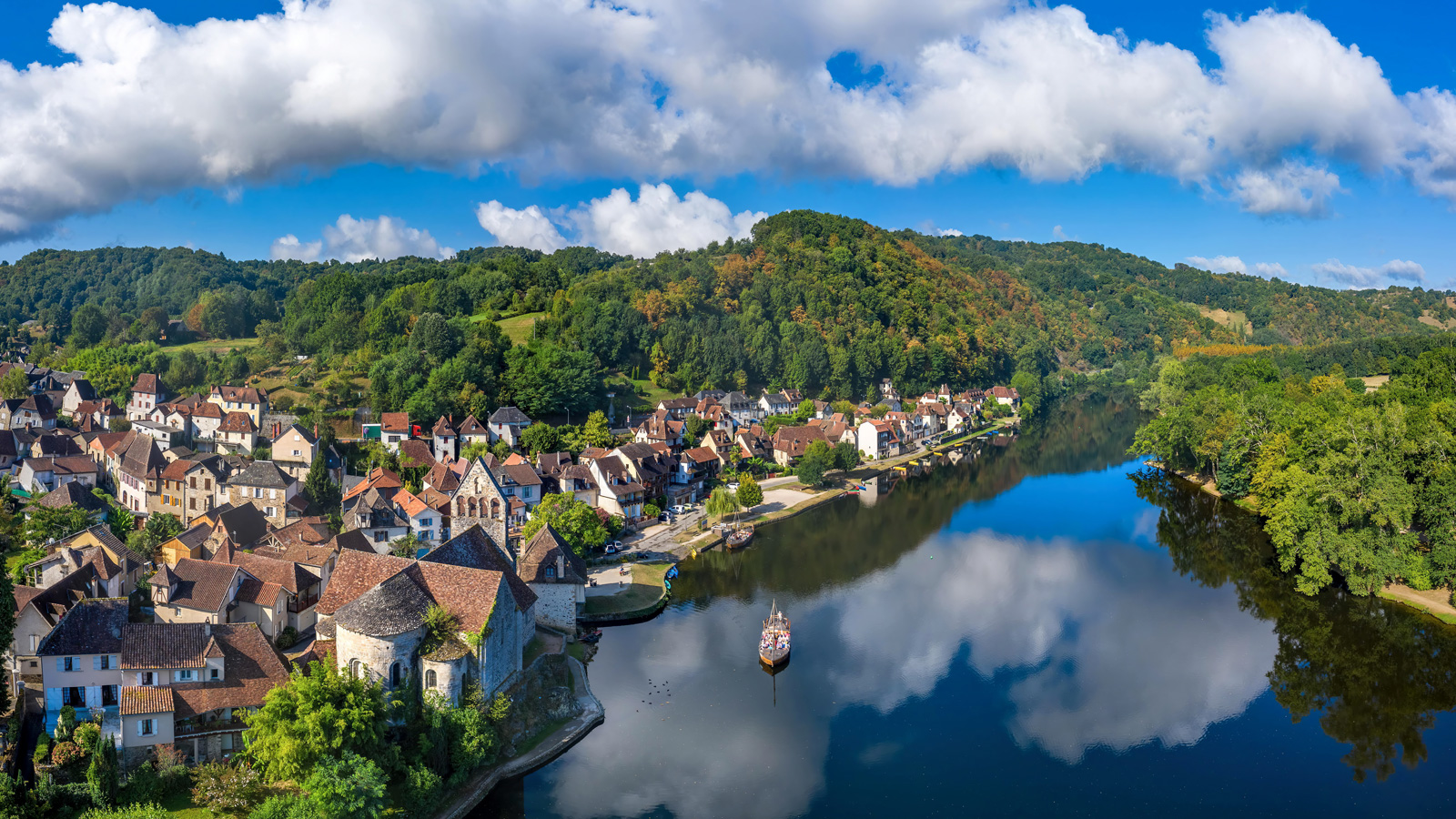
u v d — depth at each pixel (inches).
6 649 2736.2
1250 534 5393.7
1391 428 4414.4
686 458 6653.5
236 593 3361.2
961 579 4640.8
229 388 7086.6
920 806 2610.7
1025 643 3782.0
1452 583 4074.8
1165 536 5418.3
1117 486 6998.0
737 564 4906.5
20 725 2687.0
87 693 2694.4
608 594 4197.8
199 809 2330.2
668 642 3772.1
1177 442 6993.1
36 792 2235.5
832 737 3004.4
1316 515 4247.0
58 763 2400.3
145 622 3316.9
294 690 2362.2
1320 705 3248.0
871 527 5753.0
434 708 2613.2
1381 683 3412.9
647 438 7263.8
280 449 5940.0
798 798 2642.7
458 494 4284.0
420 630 2677.2
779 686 3371.1
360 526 4525.1
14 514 4677.7
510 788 2672.2
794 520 5989.2
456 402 7135.8
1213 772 2815.0
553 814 2536.9
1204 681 3435.0
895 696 3304.6
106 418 7027.6
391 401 7106.3
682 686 3361.2
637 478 5866.1
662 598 4205.2
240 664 2699.3
